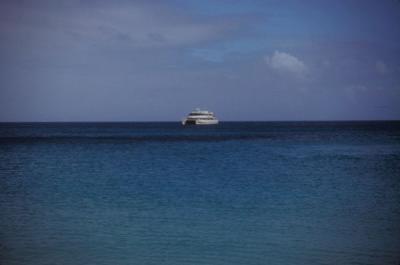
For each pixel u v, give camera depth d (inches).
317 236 618.5
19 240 597.9
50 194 971.9
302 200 896.9
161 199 909.2
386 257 530.0
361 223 695.7
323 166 1517.0
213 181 1179.9
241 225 682.2
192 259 523.2
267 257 530.6
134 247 570.3
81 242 588.7
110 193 985.5
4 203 863.7
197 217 738.8
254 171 1395.2
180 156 1916.8
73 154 2007.9
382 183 1133.7
